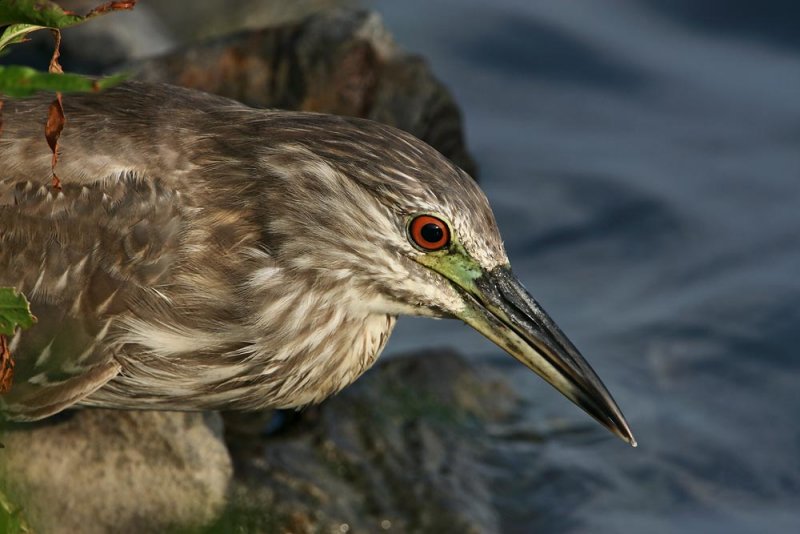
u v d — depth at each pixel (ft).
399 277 31.81
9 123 31.63
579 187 63.26
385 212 31.22
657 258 60.13
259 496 37.37
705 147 67.10
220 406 33.42
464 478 41.78
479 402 45.68
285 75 47.01
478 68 70.95
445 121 48.55
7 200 30.99
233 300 31.68
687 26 74.90
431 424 43.16
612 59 72.13
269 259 31.73
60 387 31.32
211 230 31.53
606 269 59.11
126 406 33.04
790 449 48.91
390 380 44.14
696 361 53.31
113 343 31.35
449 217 31.22
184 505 34.96
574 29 73.51
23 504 32.09
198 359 32.01
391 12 72.95
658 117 69.21
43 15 26.03
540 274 58.49
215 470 35.58
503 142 65.82
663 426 48.88
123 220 31.14
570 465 44.70
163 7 61.72
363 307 32.55
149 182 31.37
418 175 31.12
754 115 69.41
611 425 32.65
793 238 61.62
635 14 75.36
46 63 49.78
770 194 64.28
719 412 50.49
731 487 46.62
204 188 31.65
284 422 40.14
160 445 34.91
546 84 70.59
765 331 55.36
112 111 32.19
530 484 43.27
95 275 31.09
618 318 55.77
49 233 30.99
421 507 39.65
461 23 73.20
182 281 31.37
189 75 46.55
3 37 27.04
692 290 57.98
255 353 32.27
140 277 31.19
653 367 52.75
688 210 62.59
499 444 44.37
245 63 46.98
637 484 45.32
